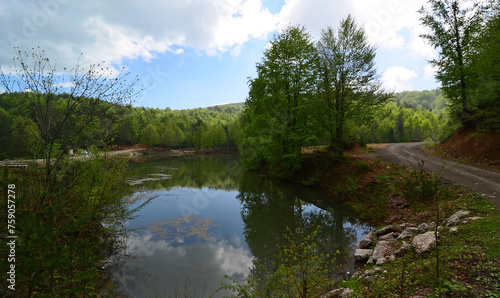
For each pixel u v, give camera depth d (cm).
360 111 1622
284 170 2084
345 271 658
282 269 421
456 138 1759
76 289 356
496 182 970
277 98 1834
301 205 1405
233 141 8225
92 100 491
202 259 760
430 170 1263
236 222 1133
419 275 437
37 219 303
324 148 2503
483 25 1498
